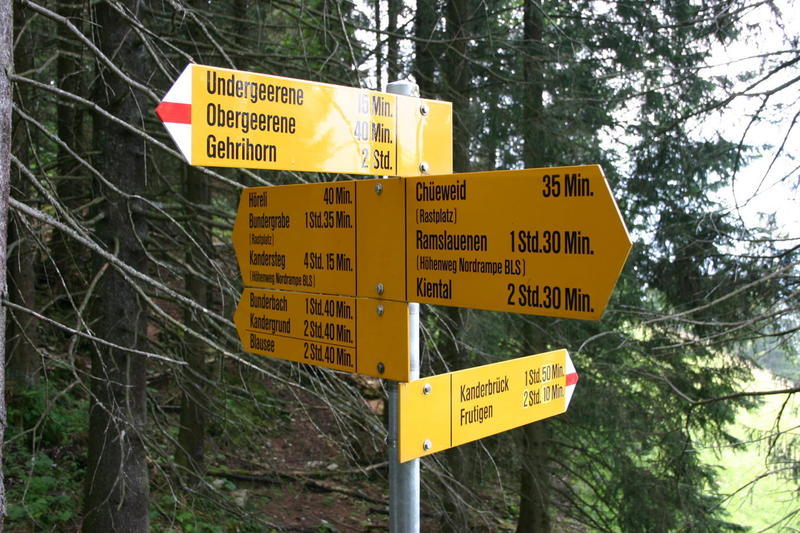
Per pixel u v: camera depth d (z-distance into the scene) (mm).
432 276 2066
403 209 2139
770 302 6207
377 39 7348
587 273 1724
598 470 8883
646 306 8414
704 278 7398
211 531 7055
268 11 8180
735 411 8484
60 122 8641
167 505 7047
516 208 1870
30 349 8164
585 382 8180
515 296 1876
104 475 5457
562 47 8195
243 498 8578
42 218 3219
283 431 10781
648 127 7887
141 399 5656
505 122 8367
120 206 5484
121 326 5473
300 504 9328
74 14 5930
